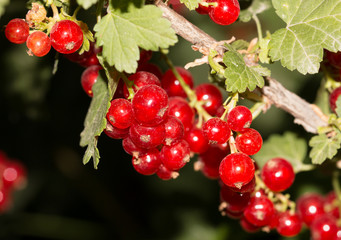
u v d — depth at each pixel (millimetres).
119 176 521
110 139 503
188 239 487
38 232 514
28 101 428
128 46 260
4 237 513
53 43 261
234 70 263
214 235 482
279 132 475
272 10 455
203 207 497
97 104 281
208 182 502
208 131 263
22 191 516
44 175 513
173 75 302
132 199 523
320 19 273
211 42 268
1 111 455
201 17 486
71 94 453
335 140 287
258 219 297
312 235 343
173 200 505
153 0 265
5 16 374
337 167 336
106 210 511
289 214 308
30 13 261
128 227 511
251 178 265
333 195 361
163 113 262
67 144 493
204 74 492
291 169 298
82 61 292
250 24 480
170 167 279
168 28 258
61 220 520
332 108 301
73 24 261
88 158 270
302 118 296
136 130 267
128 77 274
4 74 424
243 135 267
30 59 422
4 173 415
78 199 537
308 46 271
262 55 277
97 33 263
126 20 261
